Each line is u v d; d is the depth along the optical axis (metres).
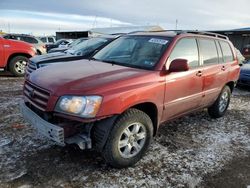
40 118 2.96
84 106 2.73
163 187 2.96
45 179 2.96
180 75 3.76
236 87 9.20
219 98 5.15
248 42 20.52
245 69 8.70
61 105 2.78
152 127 3.45
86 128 2.98
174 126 4.82
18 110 5.20
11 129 4.24
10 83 8.12
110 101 2.85
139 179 3.07
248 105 6.70
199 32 4.63
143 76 3.28
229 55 5.36
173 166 3.40
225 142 4.25
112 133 2.96
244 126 5.05
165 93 3.54
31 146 3.68
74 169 3.18
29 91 3.24
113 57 4.10
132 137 3.22
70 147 3.68
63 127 2.81
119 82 3.02
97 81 2.97
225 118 5.49
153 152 3.74
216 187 3.02
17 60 9.39
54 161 3.32
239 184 3.10
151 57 3.71
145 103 3.33
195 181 3.10
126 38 4.49
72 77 3.07
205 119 5.33
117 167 3.21
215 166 3.47
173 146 3.97
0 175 2.97
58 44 21.80
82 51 7.59
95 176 3.07
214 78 4.68
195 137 4.37
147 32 4.51
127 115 3.06
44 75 3.25
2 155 3.40
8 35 15.41
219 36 5.23
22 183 2.86
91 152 3.58
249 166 3.52
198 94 4.30
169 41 3.87
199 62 4.32
